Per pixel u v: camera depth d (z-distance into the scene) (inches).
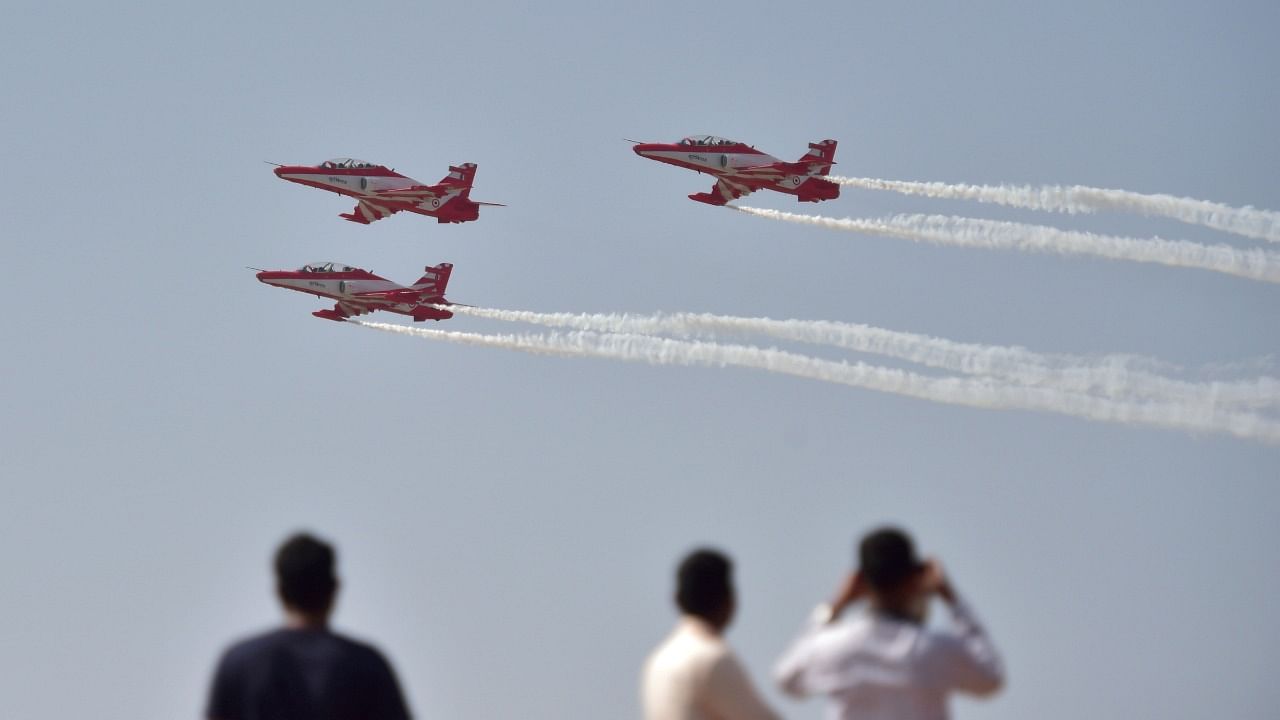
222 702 2295.8
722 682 2319.1
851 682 2277.3
